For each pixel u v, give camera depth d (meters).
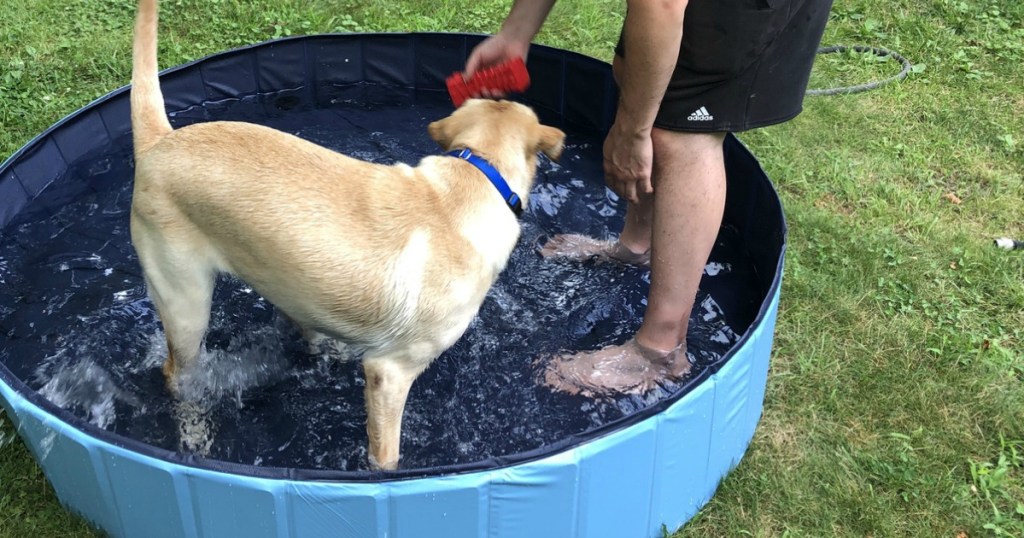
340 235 2.34
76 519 2.47
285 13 5.31
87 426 2.18
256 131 2.46
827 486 2.70
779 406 2.99
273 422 2.86
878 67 5.19
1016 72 5.17
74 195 3.75
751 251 3.61
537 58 4.36
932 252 3.74
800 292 3.47
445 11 5.42
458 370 3.07
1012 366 3.19
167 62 4.79
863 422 2.95
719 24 2.41
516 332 3.24
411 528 2.11
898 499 2.68
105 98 3.90
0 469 2.58
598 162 4.17
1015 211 4.05
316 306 2.42
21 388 2.31
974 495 2.71
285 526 2.10
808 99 4.83
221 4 5.34
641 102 2.43
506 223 2.57
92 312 3.22
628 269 3.56
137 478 2.15
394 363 2.50
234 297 3.33
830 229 3.82
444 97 4.59
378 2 5.51
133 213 2.46
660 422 2.26
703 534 2.55
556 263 3.58
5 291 3.28
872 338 3.28
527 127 2.66
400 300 2.37
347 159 2.49
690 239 2.78
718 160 2.74
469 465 2.08
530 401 2.96
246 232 2.35
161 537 2.27
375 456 2.64
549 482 2.14
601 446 2.17
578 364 3.05
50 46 4.82
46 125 4.24
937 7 5.77
